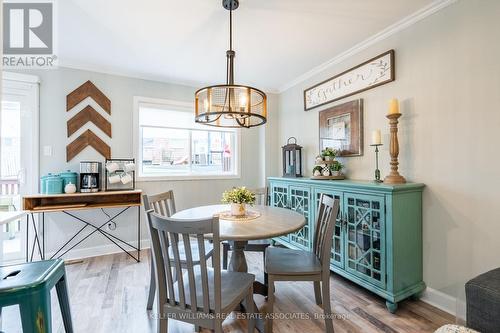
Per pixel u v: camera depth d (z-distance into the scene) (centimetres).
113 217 321
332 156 275
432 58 202
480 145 177
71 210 275
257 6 196
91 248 311
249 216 201
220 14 207
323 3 194
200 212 217
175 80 357
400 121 225
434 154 202
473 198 180
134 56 283
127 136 330
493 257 171
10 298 119
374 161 251
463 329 111
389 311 196
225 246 247
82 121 306
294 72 336
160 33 235
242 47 263
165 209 235
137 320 186
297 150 350
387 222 194
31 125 282
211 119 202
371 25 224
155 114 354
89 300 212
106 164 309
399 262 194
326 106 312
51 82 292
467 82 183
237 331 177
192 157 378
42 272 136
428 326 178
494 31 171
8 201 275
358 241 220
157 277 137
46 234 292
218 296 125
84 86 307
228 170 405
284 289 235
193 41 250
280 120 409
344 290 230
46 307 127
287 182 320
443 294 196
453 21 190
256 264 289
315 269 173
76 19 212
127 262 292
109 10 200
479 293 121
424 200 208
